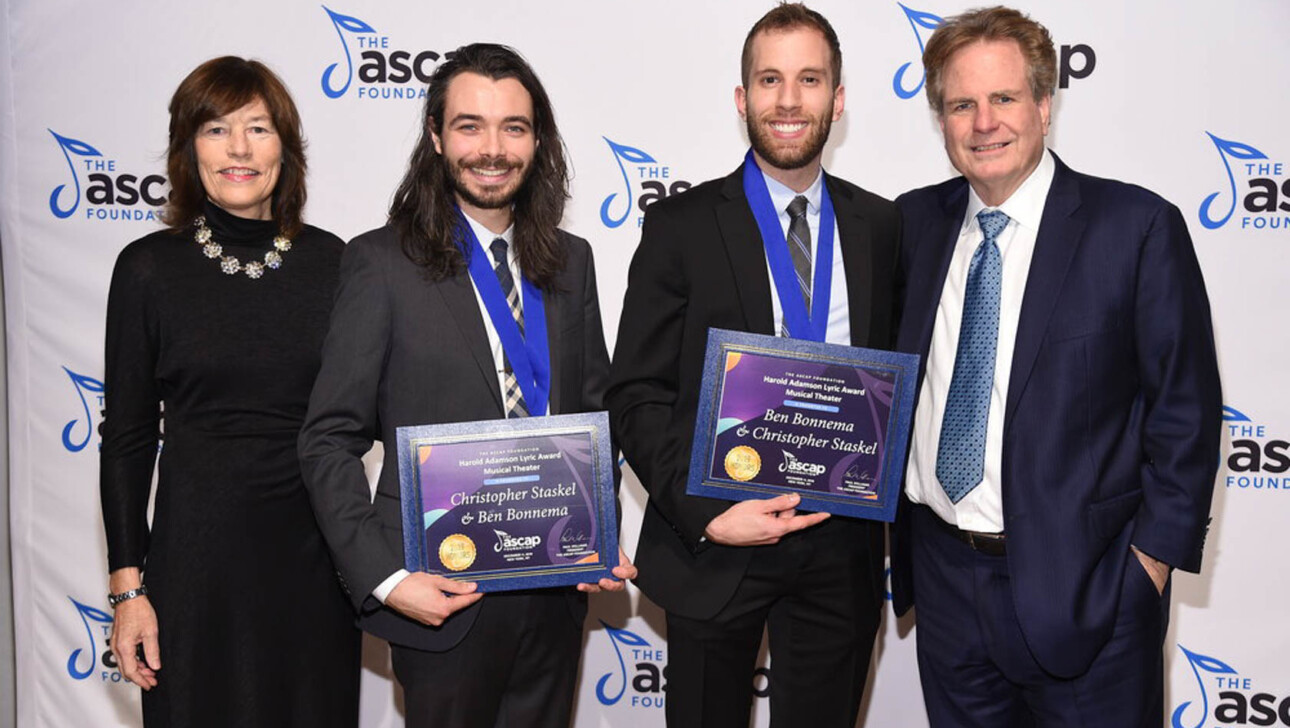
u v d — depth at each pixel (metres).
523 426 1.85
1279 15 2.62
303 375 2.05
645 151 2.80
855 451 1.94
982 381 1.91
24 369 2.93
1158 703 1.97
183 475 2.00
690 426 2.02
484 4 2.79
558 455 1.86
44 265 2.90
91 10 2.83
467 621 1.88
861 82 2.75
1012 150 1.88
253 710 2.01
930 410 2.01
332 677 2.11
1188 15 2.65
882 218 2.09
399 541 1.87
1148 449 1.91
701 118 2.78
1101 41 2.68
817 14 2.02
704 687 2.08
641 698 2.97
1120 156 2.70
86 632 2.97
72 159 2.87
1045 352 1.87
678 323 2.05
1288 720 2.77
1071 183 1.95
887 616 2.89
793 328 2.00
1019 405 1.87
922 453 2.02
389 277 1.87
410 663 1.92
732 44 2.76
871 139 2.76
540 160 2.00
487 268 1.94
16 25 2.84
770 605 2.07
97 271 2.89
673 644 2.11
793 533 2.02
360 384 1.85
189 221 2.07
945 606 2.03
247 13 2.82
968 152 1.91
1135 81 2.68
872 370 1.93
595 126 2.80
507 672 1.93
